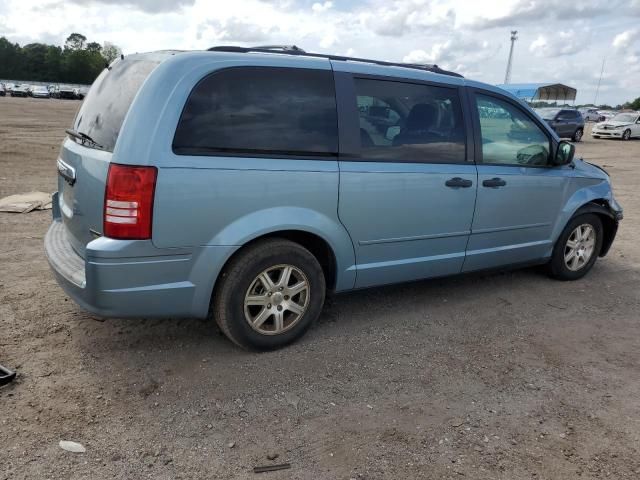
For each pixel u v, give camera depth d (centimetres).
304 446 276
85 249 306
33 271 496
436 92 418
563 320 446
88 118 356
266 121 338
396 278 418
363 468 262
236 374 340
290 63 351
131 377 331
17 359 343
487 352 384
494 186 447
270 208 340
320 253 390
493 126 451
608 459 275
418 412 309
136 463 259
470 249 453
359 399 319
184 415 297
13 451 262
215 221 323
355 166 370
